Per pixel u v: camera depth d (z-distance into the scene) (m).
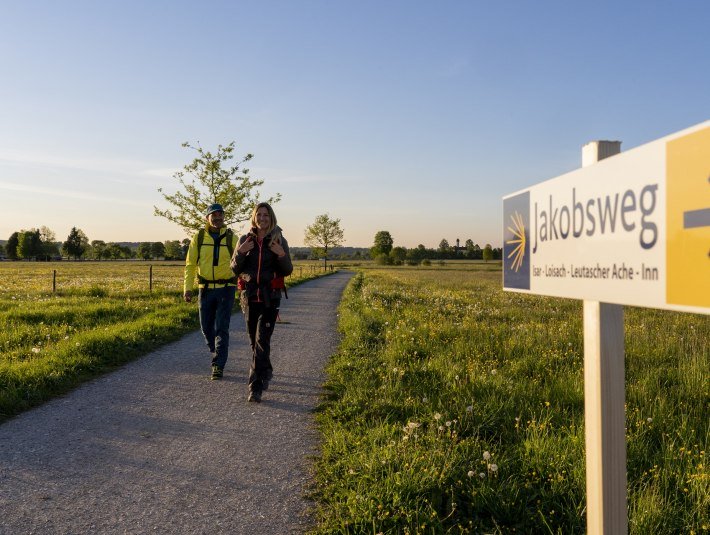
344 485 3.45
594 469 1.89
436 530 2.97
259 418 4.98
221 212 6.85
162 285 25.38
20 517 3.12
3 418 4.91
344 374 6.46
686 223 1.40
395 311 12.83
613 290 1.71
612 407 1.85
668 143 1.46
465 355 7.37
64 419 4.90
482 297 19.08
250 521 3.09
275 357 7.90
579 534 2.95
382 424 4.43
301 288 27.44
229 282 6.76
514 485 3.35
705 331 10.26
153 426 4.73
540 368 6.66
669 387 5.85
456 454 3.75
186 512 3.20
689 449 3.99
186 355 7.99
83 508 3.23
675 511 3.12
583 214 1.87
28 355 6.97
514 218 2.47
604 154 1.85
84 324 10.05
